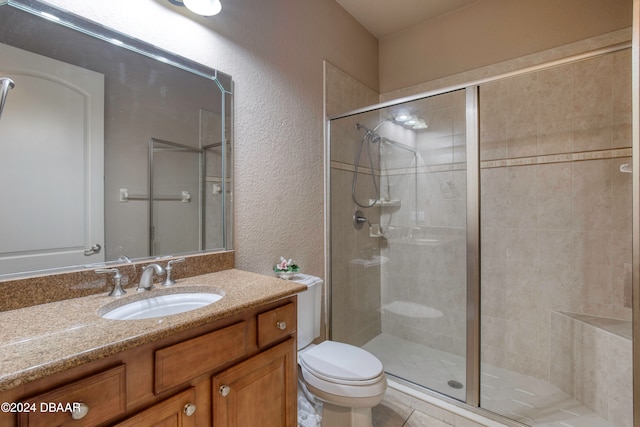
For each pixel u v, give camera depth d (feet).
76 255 3.26
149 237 3.86
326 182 6.73
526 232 6.36
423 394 5.69
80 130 3.31
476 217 5.67
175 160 4.12
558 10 6.09
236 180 4.82
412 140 7.19
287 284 3.76
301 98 6.09
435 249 7.11
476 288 5.56
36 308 2.83
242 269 4.91
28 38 2.98
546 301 6.17
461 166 6.47
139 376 2.26
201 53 4.38
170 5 4.06
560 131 5.96
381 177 7.92
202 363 2.64
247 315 3.12
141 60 3.79
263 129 5.27
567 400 5.58
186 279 4.00
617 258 5.52
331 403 4.27
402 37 8.18
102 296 3.23
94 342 2.09
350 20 7.51
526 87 6.28
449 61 7.39
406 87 8.09
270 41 5.42
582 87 5.74
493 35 6.80
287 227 5.77
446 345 7.02
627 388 4.80
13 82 2.90
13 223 2.88
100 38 3.45
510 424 4.95
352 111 6.79
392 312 7.89
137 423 2.21
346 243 7.22
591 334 5.37
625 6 5.52
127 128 3.67
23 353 1.93
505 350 6.59
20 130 2.93
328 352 4.91
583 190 5.79
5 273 2.82
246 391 3.04
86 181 3.35
